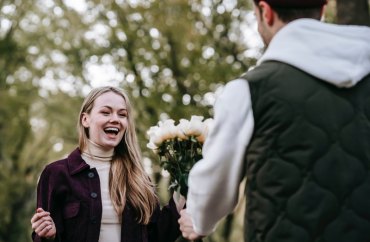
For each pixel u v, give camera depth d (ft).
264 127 7.21
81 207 12.02
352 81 7.26
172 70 49.57
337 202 7.04
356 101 7.33
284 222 7.01
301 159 7.06
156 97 47.93
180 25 49.42
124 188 12.32
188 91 48.70
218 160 7.30
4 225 65.21
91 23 52.75
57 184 12.19
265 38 7.89
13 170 65.05
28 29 58.34
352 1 22.53
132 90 48.91
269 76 7.34
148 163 46.75
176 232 12.35
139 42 50.49
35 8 57.62
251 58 47.62
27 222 66.44
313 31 7.43
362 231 7.06
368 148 7.23
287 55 7.38
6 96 59.67
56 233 11.93
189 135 11.23
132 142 12.91
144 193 12.46
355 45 7.41
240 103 7.30
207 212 7.59
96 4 51.13
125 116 12.78
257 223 7.18
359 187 7.12
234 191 7.53
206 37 48.65
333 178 7.06
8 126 62.34
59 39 55.01
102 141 12.50
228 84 7.48
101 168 12.54
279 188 7.06
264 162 7.16
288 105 7.17
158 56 49.85
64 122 59.41
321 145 7.09
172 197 12.49
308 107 7.17
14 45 58.18
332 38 7.41
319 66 7.26
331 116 7.18
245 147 7.29
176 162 11.28
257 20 7.90
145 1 49.57
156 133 11.32
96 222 11.98
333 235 6.99
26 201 66.49
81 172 12.36
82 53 53.01
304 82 7.26
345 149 7.14
